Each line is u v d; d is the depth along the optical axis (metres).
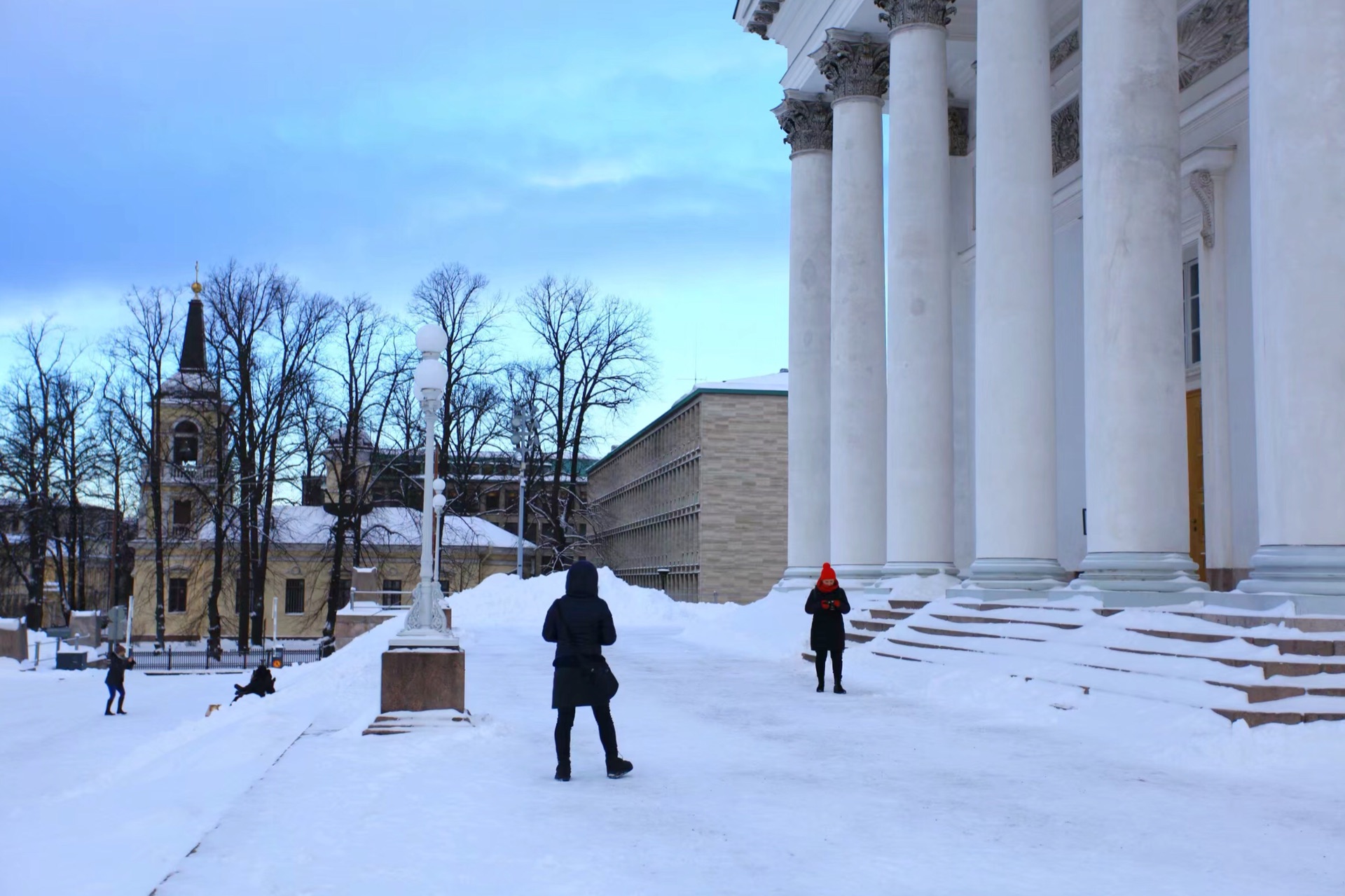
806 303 33.78
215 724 18.55
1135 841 7.73
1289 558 13.50
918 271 25.09
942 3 25.86
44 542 65.94
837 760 11.09
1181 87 24.42
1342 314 13.47
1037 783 9.89
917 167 25.44
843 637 17.31
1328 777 10.02
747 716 14.55
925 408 24.75
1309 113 13.62
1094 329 17.12
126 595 75.38
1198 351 24.70
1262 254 14.07
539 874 6.90
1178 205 17.02
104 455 66.19
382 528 64.88
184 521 70.06
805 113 34.09
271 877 6.79
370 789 9.63
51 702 35.88
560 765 10.05
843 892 6.51
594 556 70.12
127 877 7.43
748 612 31.94
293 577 75.69
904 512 24.69
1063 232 29.50
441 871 6.94
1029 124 20.44
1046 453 20.00
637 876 6.85
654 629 40.38
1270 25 14.00
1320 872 6.93
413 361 65.06
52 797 14.12
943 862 7.19
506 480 82.62
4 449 65.12
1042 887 6.59
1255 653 12.64
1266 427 14.02
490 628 42.44
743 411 74.75
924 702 15.97
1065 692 14.25
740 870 6.98
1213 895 6.43
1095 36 17.38
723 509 74.19
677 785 9.84
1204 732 11.41
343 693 19.00
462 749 11.91
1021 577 19.62
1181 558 16.55
